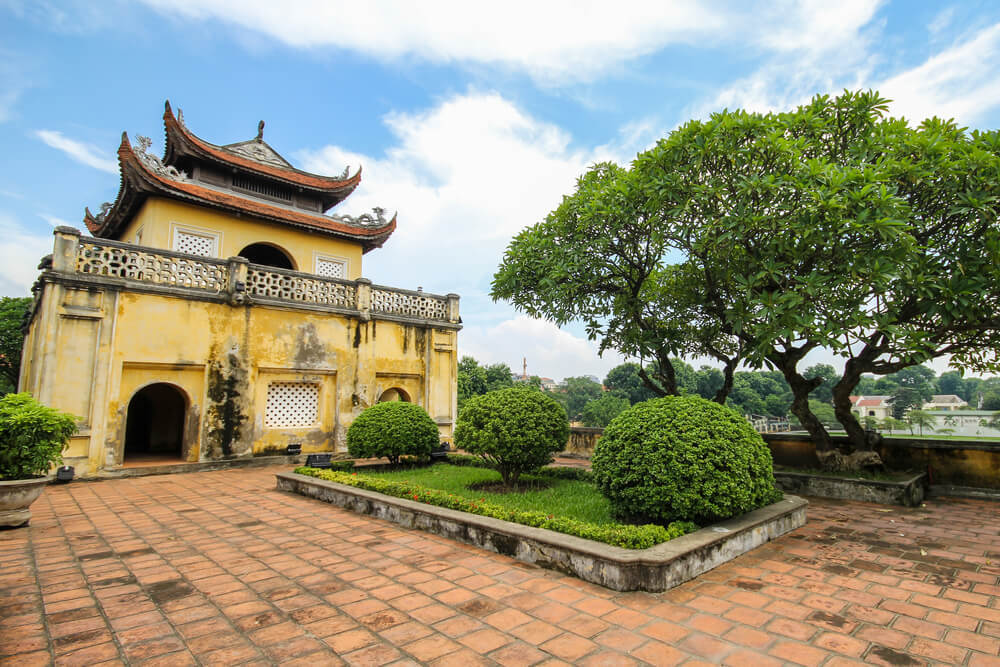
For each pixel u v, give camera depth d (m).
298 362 13.92
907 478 8.85
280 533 6.52
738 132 7.69
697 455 5.68
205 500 8.70
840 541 6.16
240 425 12.84
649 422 6.11
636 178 8.79
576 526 5.36
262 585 4.66
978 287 7.02
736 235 7.43
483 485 9.24
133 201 15.83
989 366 9.24
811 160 7.07
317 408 14.49
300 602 4.26
